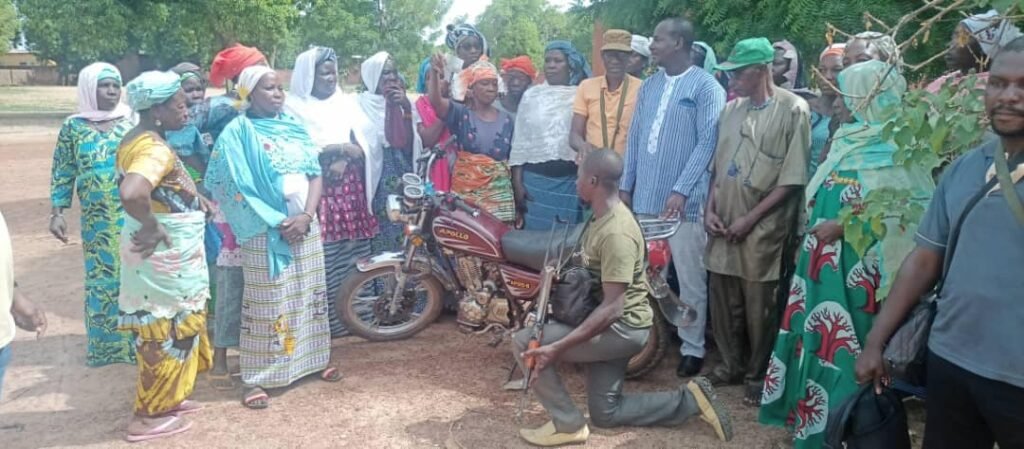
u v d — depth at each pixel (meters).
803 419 3.58
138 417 3.90
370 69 5.56
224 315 4.47
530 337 3.67
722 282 4.32
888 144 3.29
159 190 3.69
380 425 4.02
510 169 5.41
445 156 5.53
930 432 2.56
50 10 18.41
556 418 3.71
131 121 4.86
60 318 5.85
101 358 4.88
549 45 5.49
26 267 7.35
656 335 4.51
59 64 35.84
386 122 5.50
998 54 2.25
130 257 3.70
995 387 2.29
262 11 20.19
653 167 4.54
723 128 4.26
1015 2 2.67
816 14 5.51
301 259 4.34
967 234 2.34
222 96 5.11
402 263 5.11
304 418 4.11
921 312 2.56
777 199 4.01
